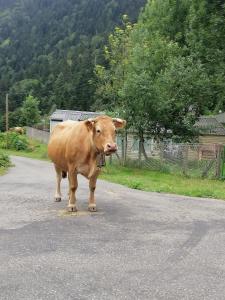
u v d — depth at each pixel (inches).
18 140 2107.5
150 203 491.2
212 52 1227.2
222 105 1546.5
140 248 305.0
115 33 1702.8
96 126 390.0
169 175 954.1
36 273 253.8
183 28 1911.9
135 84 1116.5
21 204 465.4
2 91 4859.7
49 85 4589.1
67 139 422.0
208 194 591.2
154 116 1157.7
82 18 6919.3
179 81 1197.1
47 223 375.6
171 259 281.7
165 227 369.1
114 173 969.5
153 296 222.1
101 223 378.0
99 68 1617.9
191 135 1226.0
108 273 254.7
